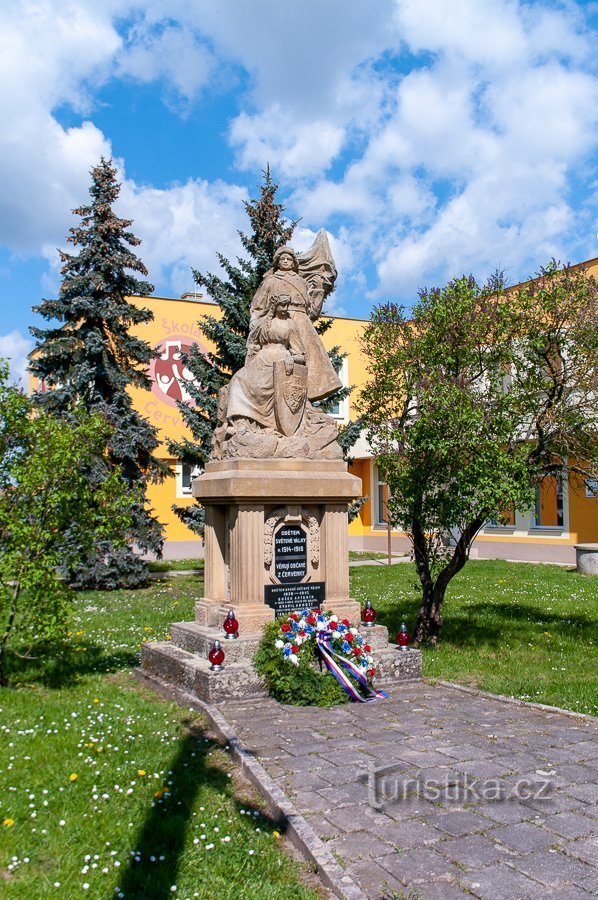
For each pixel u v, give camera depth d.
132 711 7.02
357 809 4.73
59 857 4.10
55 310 18.88
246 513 8.35
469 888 3.78
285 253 9.84
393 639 10.72
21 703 7.18
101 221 19.11
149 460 18.98
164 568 22.73
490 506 8.92
